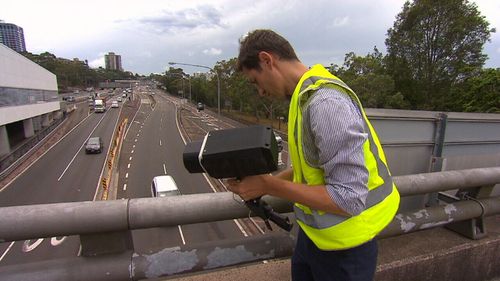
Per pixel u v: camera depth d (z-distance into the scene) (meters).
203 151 1.17
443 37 34.81
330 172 1.11
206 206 1.67
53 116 57.03
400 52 37.62
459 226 2.65
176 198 1.67
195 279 2.09
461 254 2.45
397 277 2.25
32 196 21.34
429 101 37.16
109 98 107.69
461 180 2.33
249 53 1.31
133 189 22.58
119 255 1.67
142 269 1.67
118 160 31.05
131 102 94.75
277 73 1.29
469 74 35.78
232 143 1.14
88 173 26.47
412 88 37.16
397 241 2.54
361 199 1.09
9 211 1.44
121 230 1.62
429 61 36.47
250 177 1.20
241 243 1.85
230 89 57.22
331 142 1.07
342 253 1.33
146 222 1.59
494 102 31.41
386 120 2.70
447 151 3.06
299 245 1.57
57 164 29.38
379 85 33.22
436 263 2.36
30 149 33.72
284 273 2.15
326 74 1.25
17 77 34.00
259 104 45.78
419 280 2.33
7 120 30.27
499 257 2.62
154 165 29.31
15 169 27.25
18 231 1.43
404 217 2.26
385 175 1.31
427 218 2.32
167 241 11.52
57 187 23.09
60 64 123.00
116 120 58.34
